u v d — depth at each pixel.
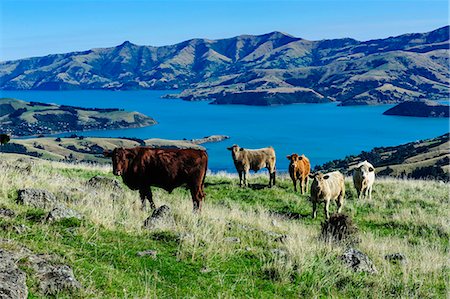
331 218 12.10
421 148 171.62
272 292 7.22
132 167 13.52
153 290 6.22
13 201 10.12
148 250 7.89
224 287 6.93
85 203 11.64
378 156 167.00
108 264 6.98
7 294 4.77
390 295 7.92
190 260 7.85
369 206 21.00
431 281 9.05
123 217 10.62
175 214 11.40
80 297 5.60
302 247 9.30
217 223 11.11
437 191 24.61
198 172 14.03
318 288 7.70
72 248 7.25
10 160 20.83
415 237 15.80
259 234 11.44
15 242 6.62
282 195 22.16
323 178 18.31
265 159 24.05
